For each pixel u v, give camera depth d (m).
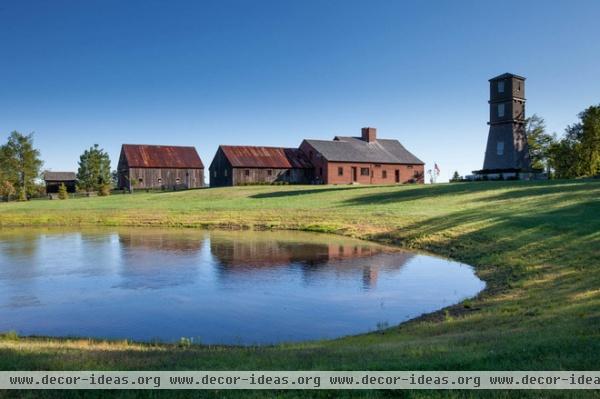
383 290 17.11
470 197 38.62
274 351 9.30
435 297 16.05
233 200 51.97
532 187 40.12
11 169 82.19
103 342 11.01
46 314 14.42
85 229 38.88
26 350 8.99
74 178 106.56
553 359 7.23
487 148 59.53
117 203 54.94
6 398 6.26
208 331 12.77
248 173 72.69
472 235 25.36
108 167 90.69
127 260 23.44
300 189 58.75
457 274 19.61
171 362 8.06
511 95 56.91
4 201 73.31
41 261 23.30
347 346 9.98
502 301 14.23
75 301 15.90
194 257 24.20
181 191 65.94
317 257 23.95
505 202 33.72
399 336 11.16
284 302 15.61
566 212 26.66
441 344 8.88
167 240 31.00
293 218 38.97
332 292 16.88
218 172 76.88
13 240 31.64
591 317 10.13
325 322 13.48
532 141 91.19
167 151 82.31
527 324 10.44
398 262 22.42
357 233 31.95
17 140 82.50
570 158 64.56
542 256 19.45
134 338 12.21
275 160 75.19
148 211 46.94
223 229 37.31
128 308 15.05
